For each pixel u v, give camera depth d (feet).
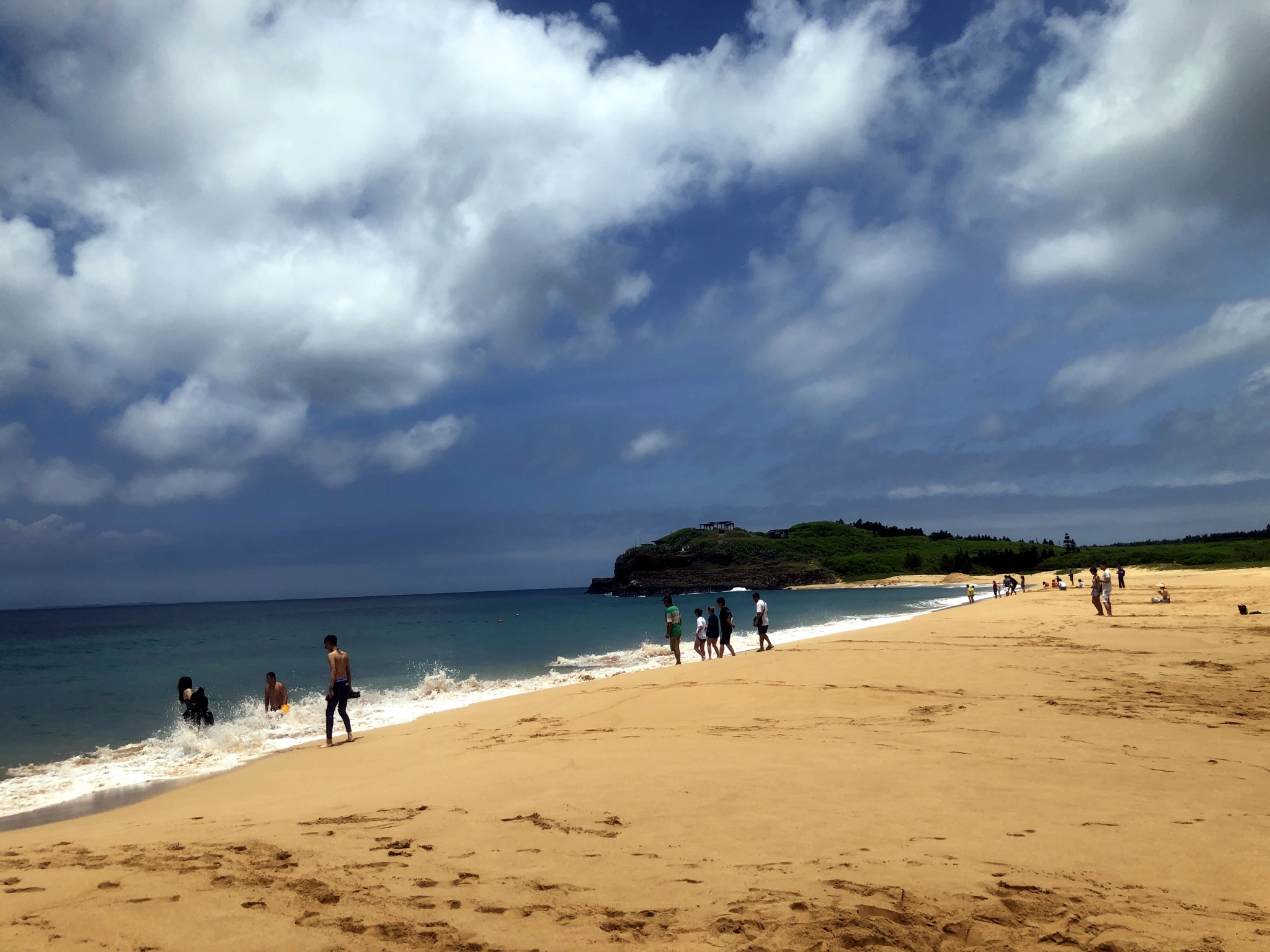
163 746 46.21
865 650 61.26
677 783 21.85
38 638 228.43
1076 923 11.54
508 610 331.98
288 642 169.07
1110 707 33.88
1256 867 14.10
